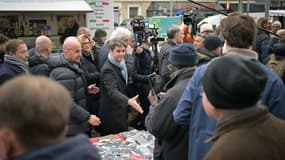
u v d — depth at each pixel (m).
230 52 2.04
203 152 2.02
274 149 1.31
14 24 6.73
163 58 4.54
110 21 7.58
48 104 1.02
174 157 2.41
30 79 1.06
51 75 3.52
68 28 6.98
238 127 1.36
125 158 2.94
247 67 1.37
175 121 2.22
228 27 2.04
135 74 4.85
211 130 1.98
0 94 1.02
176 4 18.94
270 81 1.95
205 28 5.40
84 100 3.71
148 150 3.12
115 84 4.04
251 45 2.06
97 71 4.84
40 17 6.90
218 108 1.40
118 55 4.05
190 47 2.46
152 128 2.42
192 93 2.12
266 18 6.83
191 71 2.43
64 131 1.10
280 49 4.06
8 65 3.72
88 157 1.10
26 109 0.99
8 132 1.01
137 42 5.66
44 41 4.46
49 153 1.02
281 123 1.40
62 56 3.60
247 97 1.35
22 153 1.03
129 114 4.93
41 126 1.01
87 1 7.31
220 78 1.37
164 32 9.27
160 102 2.39
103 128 4.18
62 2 7.00
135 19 5.85
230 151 1.29
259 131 1.34
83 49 4.77
